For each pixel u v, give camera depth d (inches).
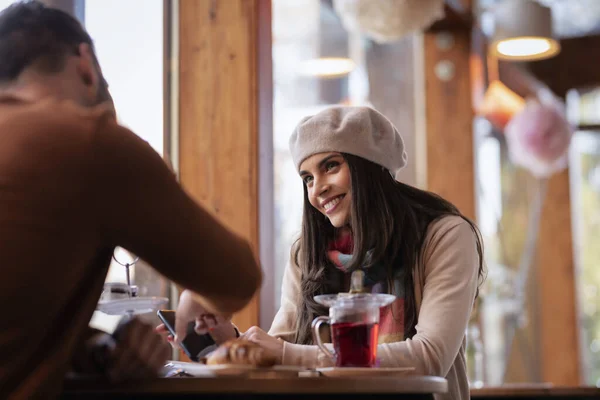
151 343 60.3
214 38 148.3
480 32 255.0
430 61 247.1
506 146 334.3
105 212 56.9
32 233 55.0
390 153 90.7
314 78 220.8
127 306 73.4
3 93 60.8
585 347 375.6
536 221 341.7
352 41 232.1
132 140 57.7
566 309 338.6
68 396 59.6
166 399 58.5
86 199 56.1
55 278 56.0
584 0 326.6
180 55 148.4
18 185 55.4
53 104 58.4
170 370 71.1
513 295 320.8
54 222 55.5
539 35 225.5
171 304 131.8
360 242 87.3
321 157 89.2
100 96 64.9
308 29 217.9
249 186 145.3
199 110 147.8
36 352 57.0
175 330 74.0
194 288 61.1
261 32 150.7
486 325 299.0
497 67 289.3
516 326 320.8
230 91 147.2
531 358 329.7
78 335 58.6
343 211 89.4
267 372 62.3
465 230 86.7
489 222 314.8
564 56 356.5
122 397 58.9
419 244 86.8
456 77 245.1
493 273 311.1
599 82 352.2
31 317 55.8
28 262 54.9
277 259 203.5
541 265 342.3
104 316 124.0
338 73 221.8
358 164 88.6
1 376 55.1
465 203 241.6
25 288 55.0
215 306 63.8
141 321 61.1
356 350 67.0
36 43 62.4
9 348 55.4
